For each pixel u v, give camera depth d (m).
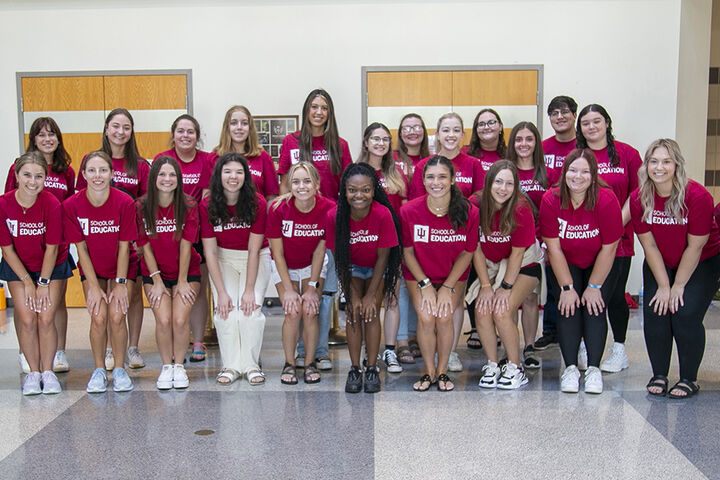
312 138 4.34
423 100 6.25
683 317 3.41
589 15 6.13
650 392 3.49
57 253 3.69
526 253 3.63
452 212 3.42
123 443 2.82
